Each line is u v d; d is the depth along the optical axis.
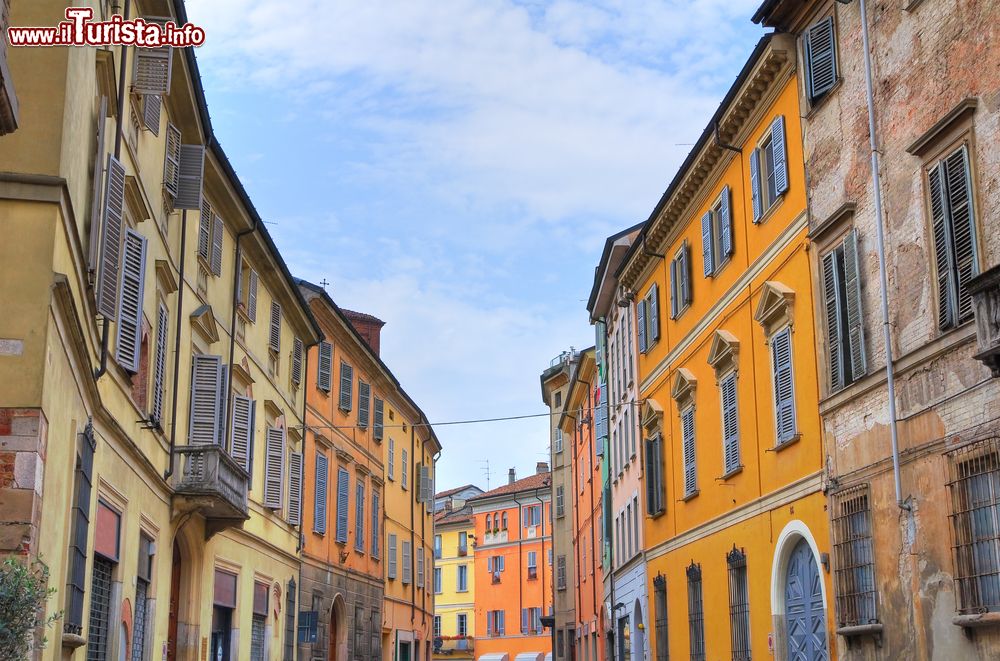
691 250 27.41
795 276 20.16
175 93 20.72
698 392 26.53
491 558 86.12
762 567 21.52
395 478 49.81
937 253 15.42
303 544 34.41
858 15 17.98
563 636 59.28
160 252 20.30
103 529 16.47
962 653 14.42
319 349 36.97
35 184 11.89
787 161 20.50
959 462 14.73
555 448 63.06
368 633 43.59
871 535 17.02
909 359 15.96
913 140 16.22
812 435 19.23
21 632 9.53
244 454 25.77
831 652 18.09
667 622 29.59
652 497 30.98
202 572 23.95
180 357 22.20
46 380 11.66
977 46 14.74
